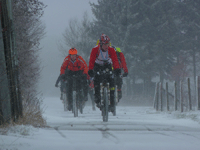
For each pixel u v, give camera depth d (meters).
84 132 14.59
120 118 28.78
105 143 10.81
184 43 167.62
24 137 11.94
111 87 25.81
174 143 10.91
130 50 155.62
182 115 28.12
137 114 37.94
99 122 22.02
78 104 36.25
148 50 162.12
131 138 12.31
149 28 161.38
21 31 32.72
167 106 42.28
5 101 15.70
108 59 25.42
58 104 91.12
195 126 19.02
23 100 21.36
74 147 9.88
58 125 18.66
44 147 9.78
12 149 9.34
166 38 162.75
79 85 35.81
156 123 20.78
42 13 34.50
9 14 17.38
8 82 16.70
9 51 17.14
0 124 14.98
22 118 16.97
